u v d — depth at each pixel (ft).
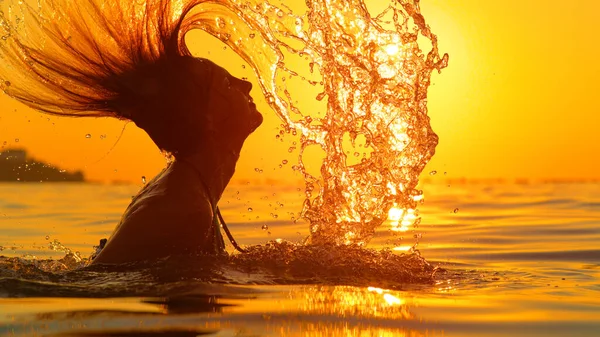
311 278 11.14
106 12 11.61
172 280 10.22
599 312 9.52
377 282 11.37
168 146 11.88
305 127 14.17
